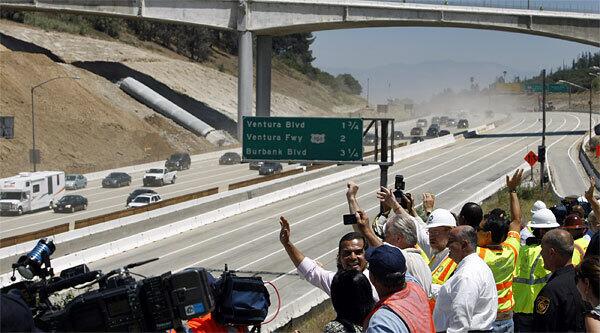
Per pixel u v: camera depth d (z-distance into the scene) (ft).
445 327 27.45
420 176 248.32
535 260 36.14
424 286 28.58
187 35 547.49
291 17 339.77
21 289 20.98
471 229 28.02
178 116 358.84
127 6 331.36
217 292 21.97
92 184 250.57
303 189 220.43
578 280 24.27
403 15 337.72
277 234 156.35
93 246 134.31
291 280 110.22
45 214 199.72
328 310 83.05
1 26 391.45
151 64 424.46
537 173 243.60
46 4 323.57
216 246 145.18
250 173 276.21
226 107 420.77
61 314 20.20
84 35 458.09
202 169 289.12
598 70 320.70
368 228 30.60
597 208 45.11
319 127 116.26
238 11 339.98
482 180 235.61
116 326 20.08
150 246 147.13
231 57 610.24
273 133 117.80
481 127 425.28
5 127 234.58
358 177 250.16
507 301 32.68
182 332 21.13
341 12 337.52
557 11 343.87
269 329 72.59
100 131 309.83
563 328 27.17
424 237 35.06
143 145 316.19
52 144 282.56
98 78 369.30
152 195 199.82
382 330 22.06
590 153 294.05
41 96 309.63
